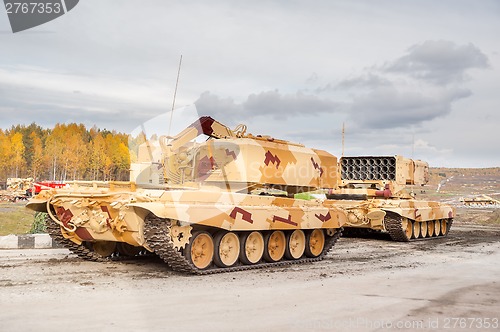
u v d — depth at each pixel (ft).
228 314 29.48
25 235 59.67
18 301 30.76
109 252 49.62
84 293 33.60
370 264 51.96
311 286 38.68
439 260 55.72
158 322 27.27
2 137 274.98
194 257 43.24
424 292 36.94
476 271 47.80
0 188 248.93
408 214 77.05
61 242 48.16
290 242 51.88
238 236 46.85
